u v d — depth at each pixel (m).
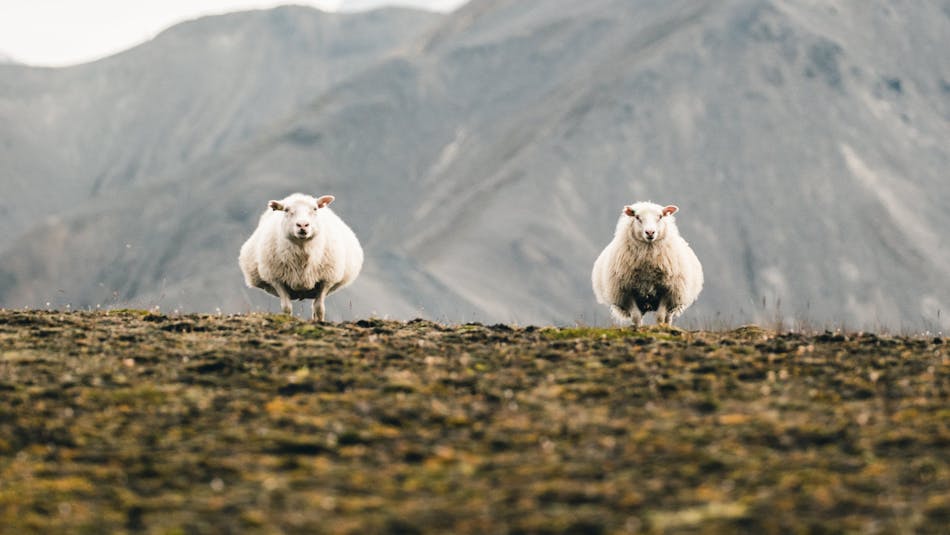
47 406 43.09
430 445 39.41
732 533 30.91
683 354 52.47
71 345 53.47
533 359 51.81
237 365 49.50
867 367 49.19
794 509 32.53
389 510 33.28
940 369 48.25
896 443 38.06
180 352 52.31
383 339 56.56
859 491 33.91
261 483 35.78
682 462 36.91
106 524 32.66
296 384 46.56
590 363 50.75
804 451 37.81
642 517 32.25
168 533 31.75
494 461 37.59
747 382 47.28
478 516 32.66
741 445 38.50
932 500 32.75
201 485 35.75
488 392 45.88
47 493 34.91
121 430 40.84
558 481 35.38
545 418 42.28
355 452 38.78
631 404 44.12
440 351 53.56
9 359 50.09
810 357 51.44
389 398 44.91
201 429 41.00
